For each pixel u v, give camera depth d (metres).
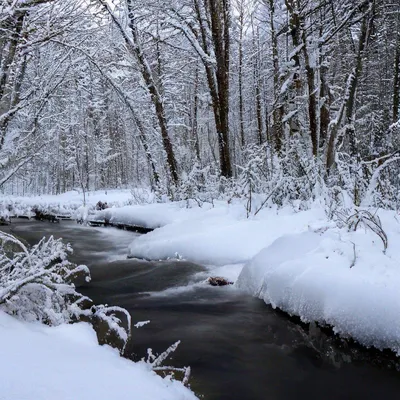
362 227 4.33
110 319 2.68
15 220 14.56
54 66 5.12
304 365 2.90
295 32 9.95
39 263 2.66
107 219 11.61
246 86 26.88
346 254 3.73
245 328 3.54
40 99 4.77
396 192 6.17
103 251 7.67
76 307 2.88
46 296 2.65
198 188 11.30
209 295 4.45
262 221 6.48
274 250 4.52
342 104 8.55
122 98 12.16
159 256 6.30
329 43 11.48
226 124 12.41
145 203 13.22
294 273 3.77
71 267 5.94
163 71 17.42
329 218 5.58
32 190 37.53
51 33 4.53
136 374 1.80
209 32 13.09
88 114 28.25
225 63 13.37
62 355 1.77
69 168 35.03
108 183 42.06
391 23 16.08
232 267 5.44
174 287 4.82
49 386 1.35
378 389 2.58
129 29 13.19
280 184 7.25
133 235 9.43
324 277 3.43
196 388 2.57
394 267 3.22
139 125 14.09
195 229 6.83
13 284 2.40
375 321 2.86
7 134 4.52
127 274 5.55
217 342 3.27
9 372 1.38
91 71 7.02
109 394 1.41
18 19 4.47
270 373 2.78
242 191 7.89
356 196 5.78
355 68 8.59
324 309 3.21
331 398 2.49
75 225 12.34
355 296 3.06
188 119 28.02
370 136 13.26
